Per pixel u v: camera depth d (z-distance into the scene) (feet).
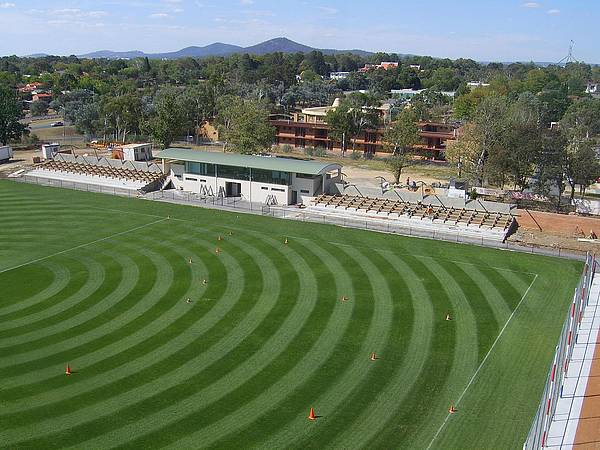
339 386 107.45
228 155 266.98
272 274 163.22
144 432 92.53
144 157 337.11
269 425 95.25
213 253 180.86
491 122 271.08
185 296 146.72
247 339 124.67
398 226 219.20
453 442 92.07
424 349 122.01
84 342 122.01
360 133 417.28
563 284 162.81
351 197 248.32
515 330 132.05
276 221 223.30
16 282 154.92
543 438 89.45
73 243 189.16
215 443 90.33
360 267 170.81
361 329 130.31
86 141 420.36
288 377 110.11
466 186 268.00
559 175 246.88
